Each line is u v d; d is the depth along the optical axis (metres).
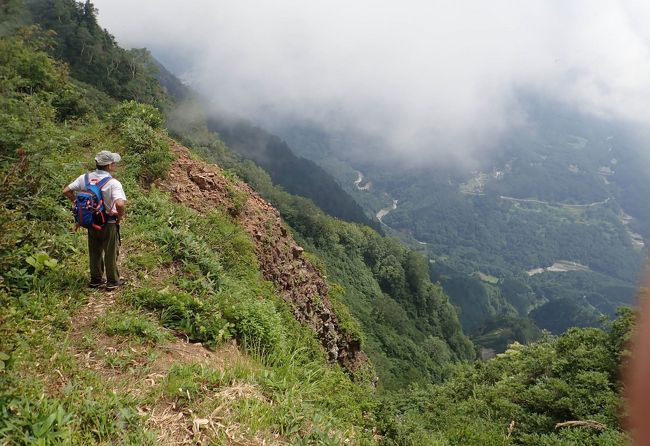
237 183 13.94
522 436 7.81
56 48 62.69
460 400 11.51
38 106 12.54
